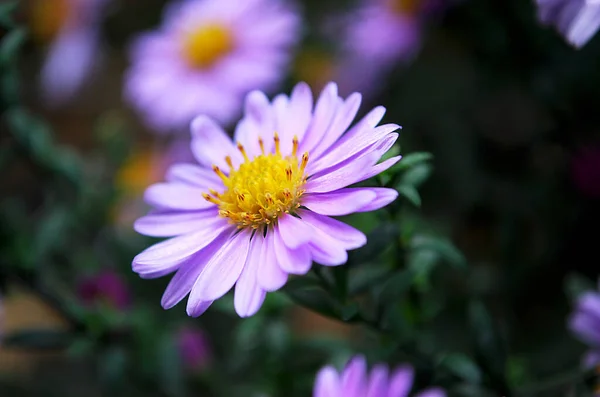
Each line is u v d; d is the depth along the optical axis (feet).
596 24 0.54
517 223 0.70
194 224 0.48
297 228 0.42
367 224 0.59
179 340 0.68
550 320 0.70
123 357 0.63
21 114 0.65
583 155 0.67
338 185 0.42
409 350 0.56
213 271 0.44
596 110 0.67
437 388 0.57
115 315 0.64
